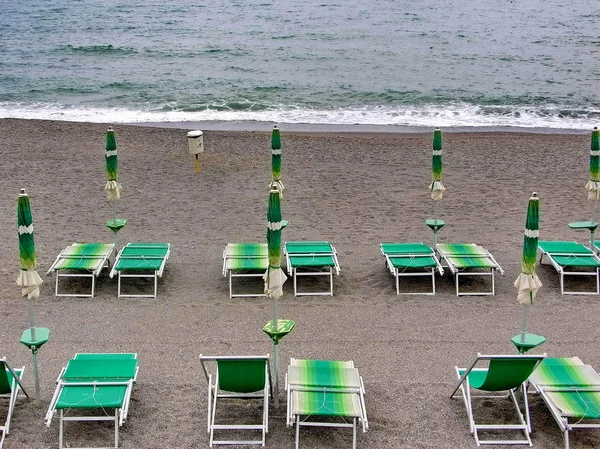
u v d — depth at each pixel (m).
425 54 36.94
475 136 19.39
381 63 34.22
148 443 6.20
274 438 6.32
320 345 8.00
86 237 11.53
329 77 30.58
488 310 8.97
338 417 6.59
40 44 40.62
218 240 11.48
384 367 7.51
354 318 8.71
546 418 6.64
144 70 32.47
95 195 13.92
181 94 27.06
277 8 59.06
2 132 19.33
